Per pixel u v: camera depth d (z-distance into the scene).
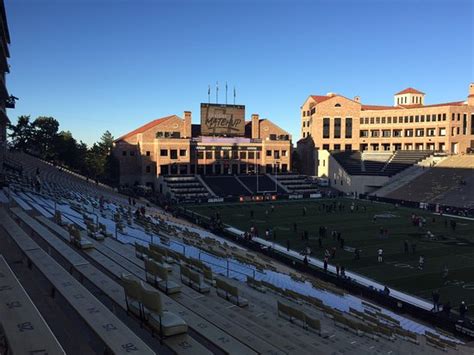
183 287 17.09
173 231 42.66
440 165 100.88
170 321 10.15
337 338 17.03
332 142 126.94
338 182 116.75
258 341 12.05
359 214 72.38
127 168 106.50
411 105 139.38
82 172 126.38
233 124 113.38
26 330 8.28
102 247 21.78
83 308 10.54
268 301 20.88
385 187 101.62
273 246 47.72
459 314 27.67
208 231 55.38
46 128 122.25
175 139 105.88
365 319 22.56
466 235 53.91
